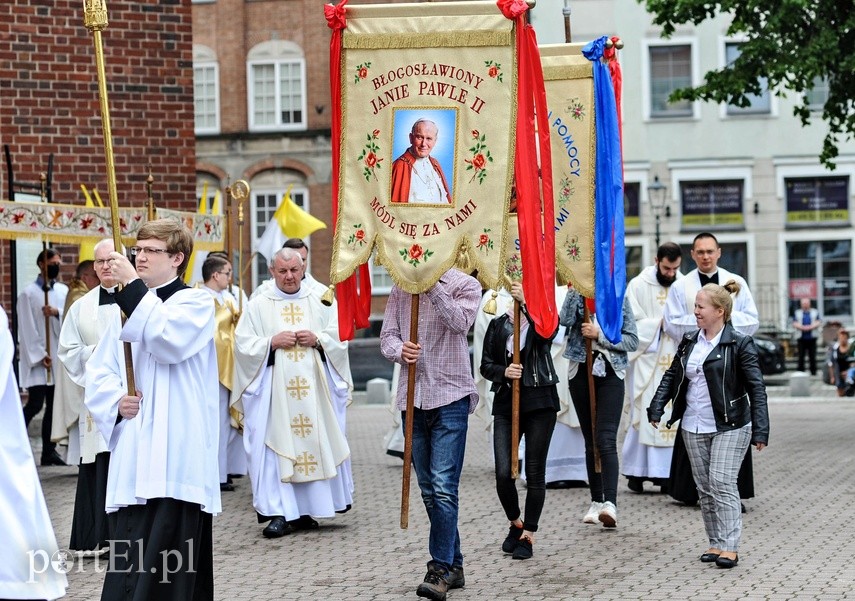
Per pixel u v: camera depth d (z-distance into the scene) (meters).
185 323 6.03
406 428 7.49
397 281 7.61
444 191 7.70
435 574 7.47
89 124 16.42
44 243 14.55
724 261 37.16
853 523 10.04
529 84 7.77
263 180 36.44
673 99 18.16
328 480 10.15
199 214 13.41
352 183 7.82
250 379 10.10
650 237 37.06
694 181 37.06
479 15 7.69
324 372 10.30
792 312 36.81
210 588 6.36
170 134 16.80
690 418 8.64
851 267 36.75
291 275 10.38
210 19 36.44
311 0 36.19
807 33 17.45
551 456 12.35
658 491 12.24
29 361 14.77
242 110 36.38
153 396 6.12
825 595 7.44
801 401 24.03
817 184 36.94
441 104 7.72
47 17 16.22
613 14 36.72
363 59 7.81
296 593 7.77
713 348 8.58
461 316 7.49
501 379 8.65
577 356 9.80
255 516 10.95
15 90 16.09
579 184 9.59
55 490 12.39
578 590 7.72
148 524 6.11
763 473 13.28
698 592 7.61
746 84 17.72
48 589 5.80
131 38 16.59
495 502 11.46
